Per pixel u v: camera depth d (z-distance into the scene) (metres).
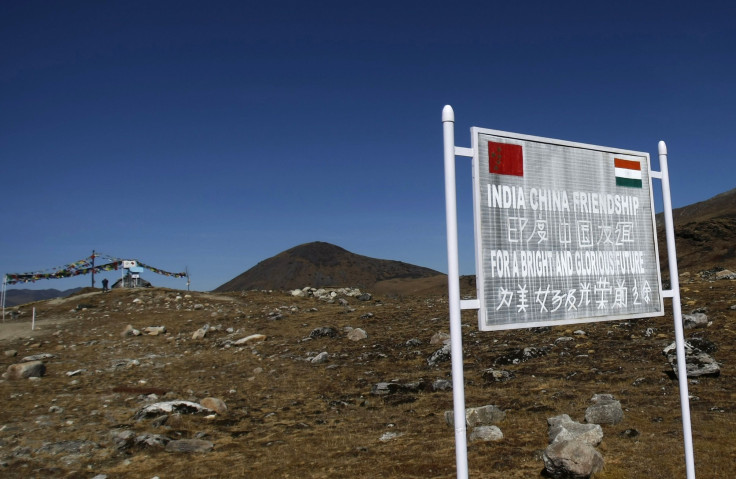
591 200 6.49
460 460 5.01
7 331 32.16
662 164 7.10
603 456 9.30
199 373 21.69
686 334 19.34
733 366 15.12
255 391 18.14
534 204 6.05
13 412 15.27
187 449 11.92
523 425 11.78
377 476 9.45
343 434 12.56
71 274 45.44
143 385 19.30
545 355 19.25
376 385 16.94
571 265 6.25
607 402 11.99
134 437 12.49
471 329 25.66
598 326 22.89
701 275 43.34
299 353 24.50
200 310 37.84
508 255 5.83
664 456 9.09
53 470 10.80
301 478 9.73
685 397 6.66
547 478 8.62
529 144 6.09
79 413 15.16
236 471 10.38
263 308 38.00
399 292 132.50
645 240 6.91
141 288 46.16
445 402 14.60
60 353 26.08
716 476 8.15
